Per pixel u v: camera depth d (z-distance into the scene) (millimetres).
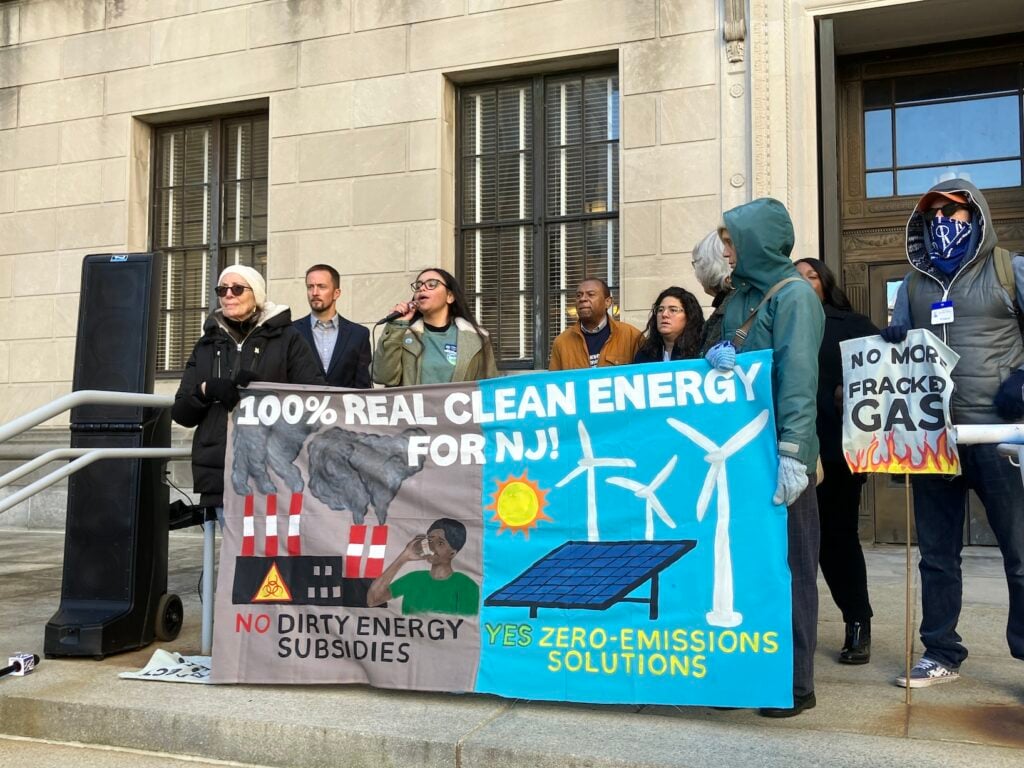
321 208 8914
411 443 3881
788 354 3320
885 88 8109
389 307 8633
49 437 9781
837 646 4414
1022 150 7688
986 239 3613
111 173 9805
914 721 3260
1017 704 3445
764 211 3461
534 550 3652
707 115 7734
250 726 3398
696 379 3508
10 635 4828
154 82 9648
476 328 4699
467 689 3605
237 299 4289
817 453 3377
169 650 4527
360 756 3244
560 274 8492
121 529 4535
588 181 8438
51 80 10070
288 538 3947
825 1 7395
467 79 8719
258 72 9227
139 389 4578
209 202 9805
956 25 7578
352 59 8883
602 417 3627
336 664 3816
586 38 8125
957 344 3639
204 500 4234
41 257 10000
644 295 7840
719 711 3467
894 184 8047
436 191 8562
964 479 3729
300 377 4371
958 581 3758
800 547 3428
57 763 3424
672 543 3465
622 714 3428
